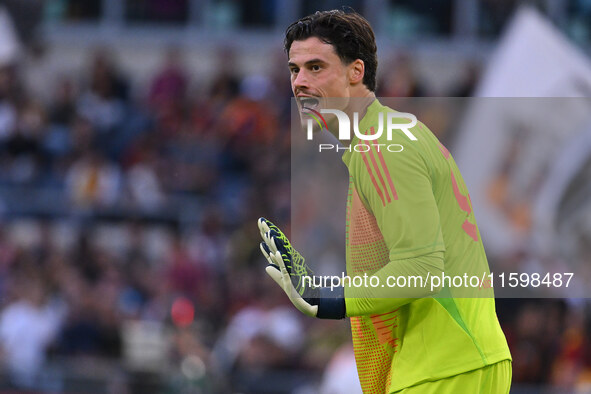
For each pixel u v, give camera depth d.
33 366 28.41
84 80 45.78
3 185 39.41
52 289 32.34
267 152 40.28
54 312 31.42
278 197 37.44
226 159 40.34
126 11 49.22
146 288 34.16
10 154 40.56
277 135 40.91
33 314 31.17
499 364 10.25
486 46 46.00
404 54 39.78
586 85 26.59
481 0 46.16
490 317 10.33
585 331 26.53
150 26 49.16
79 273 33.91
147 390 27.66
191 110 42.44
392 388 10.24
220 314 32.66
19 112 41.62
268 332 28.39
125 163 40.03
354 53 10.12
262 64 47.84
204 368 27.47
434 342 10.09
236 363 27.86
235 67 46.88
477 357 10.04
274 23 49.06
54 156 40.84
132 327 30.67
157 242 37.28
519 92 27.05
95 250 34.88
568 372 26.20
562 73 26.89
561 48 27.11
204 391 27.08
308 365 27.70
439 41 46.62
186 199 38.75
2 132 41.03
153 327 30.00
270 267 9.98
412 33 47.16
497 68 27.72
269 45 48.12
